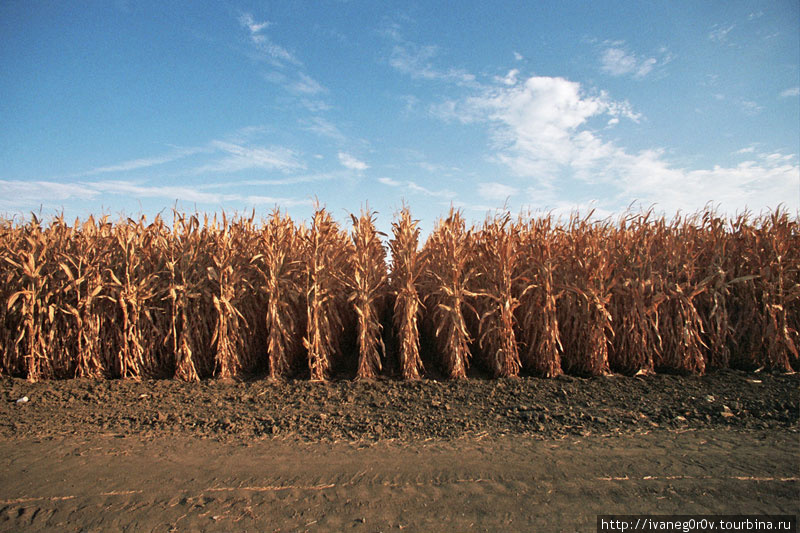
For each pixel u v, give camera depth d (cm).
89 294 838
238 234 932
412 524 360
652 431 568
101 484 429
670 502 387
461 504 389
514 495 402
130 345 862
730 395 701
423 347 1084
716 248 892
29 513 377
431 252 947
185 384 810
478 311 913
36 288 834
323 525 359
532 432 572
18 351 828
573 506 382
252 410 672
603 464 464
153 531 353
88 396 729
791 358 893
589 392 731
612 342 883
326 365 851
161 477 445
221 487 423
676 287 841
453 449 515
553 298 827
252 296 916
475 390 747
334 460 486
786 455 480
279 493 411
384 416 638
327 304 902
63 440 550
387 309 1253
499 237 861
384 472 453
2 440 549
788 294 855
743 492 401
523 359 906
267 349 909
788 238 878
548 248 847
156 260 923
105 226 955
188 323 872
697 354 825
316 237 870
